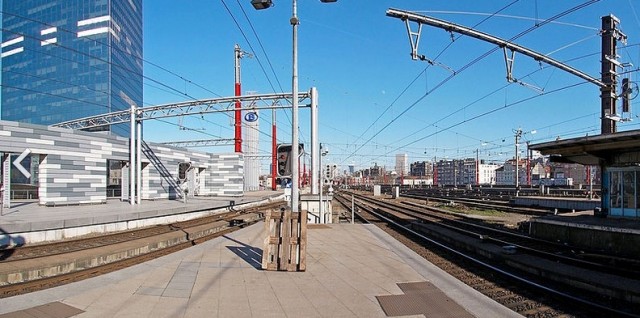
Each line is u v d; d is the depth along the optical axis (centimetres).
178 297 742
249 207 3750
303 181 7394
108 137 2897
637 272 930
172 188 3797
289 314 662
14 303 690
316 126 2462
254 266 1011
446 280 888
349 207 4156
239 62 4812
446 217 2672
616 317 689
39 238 1528
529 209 3147
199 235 1738
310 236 1611
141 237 1623
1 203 1923
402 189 9162
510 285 927
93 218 1753
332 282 866
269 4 1166
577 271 953
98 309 667
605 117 1755
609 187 1680
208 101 2723
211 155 4812
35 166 3669
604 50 1766
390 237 1583
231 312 667
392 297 758
